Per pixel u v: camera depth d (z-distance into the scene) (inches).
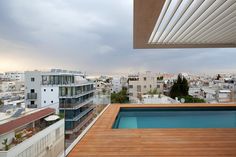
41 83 981.2
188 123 219.1
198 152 112.2
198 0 131.9
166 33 205.0
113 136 143.6
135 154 109.9
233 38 234.2
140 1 123.8
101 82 1684.3
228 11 146.9
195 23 175.0
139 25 167.0
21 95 957.8
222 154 109.2
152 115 263.1
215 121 227.1
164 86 1439.5
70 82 1093.8
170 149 117.1
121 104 306.0
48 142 109.9
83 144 126.8
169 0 127.3
